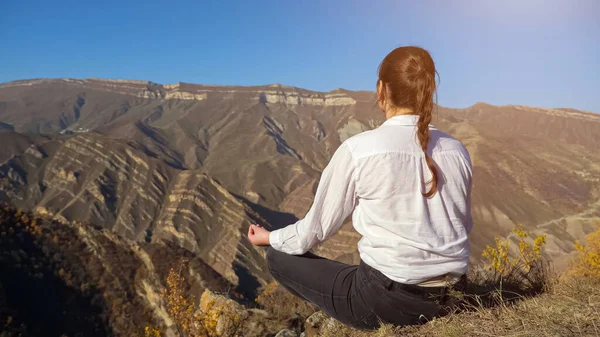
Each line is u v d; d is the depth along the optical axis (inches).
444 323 90.9
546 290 126.4
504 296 121.2
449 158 86.7
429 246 81.8
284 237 95.3
